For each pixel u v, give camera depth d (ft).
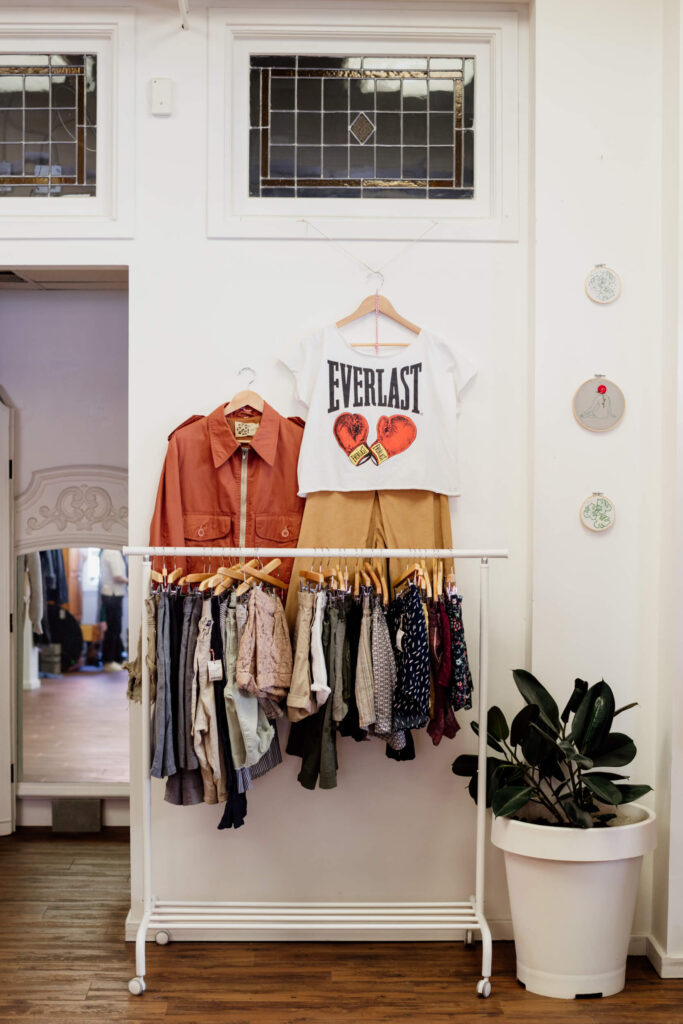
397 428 9.41
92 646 14.02
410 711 8.40
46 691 13.70
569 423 9.39
